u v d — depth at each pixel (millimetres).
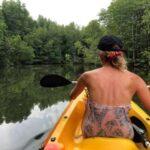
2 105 4102
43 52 28812
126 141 1289
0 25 24750
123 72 1378
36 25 33375
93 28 23125
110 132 1339
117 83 1351
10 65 24812
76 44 26516
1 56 24000
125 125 1337
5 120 3135
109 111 1334
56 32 30031
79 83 1448
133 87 1372
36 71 15844
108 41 1367
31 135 2545
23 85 7031
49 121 2998
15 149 2244
